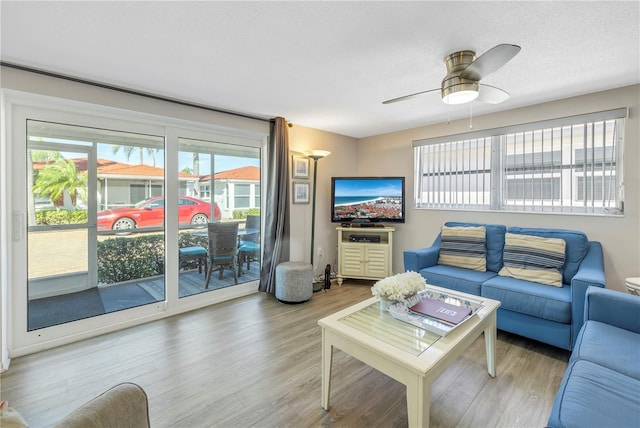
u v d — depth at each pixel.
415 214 4.03
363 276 3.98
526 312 2.26
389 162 4.34
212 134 3.26
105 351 2.25
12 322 2.17
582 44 1.84
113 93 2.47
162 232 2.95
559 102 2.85
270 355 2.21
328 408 1.65
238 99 2.88
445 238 3.23
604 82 2.45
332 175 4.39
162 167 2.93
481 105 3.05
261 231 3.73
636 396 1.09
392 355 1.34
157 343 2.38
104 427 0.81
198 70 2.22
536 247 2.63
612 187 2.61
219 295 3.35
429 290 2.27
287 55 1.99
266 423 1.54
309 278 3.33
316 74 2.30
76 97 2.30
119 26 1.64
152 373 1.97
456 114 3.38
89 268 2.55
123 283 2.73
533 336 2.26
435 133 3.80
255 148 3.66
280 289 3.29
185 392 1.78
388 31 1.70
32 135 2.27
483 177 3.39
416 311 1.77
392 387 1.85
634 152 2.50
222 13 1.53
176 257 3.00
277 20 1.59
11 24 1.61
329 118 3.56
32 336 2.25
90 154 2.54
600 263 2.39
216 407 1.65
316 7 1.48
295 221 3.96
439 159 3.78
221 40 1.80
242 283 3.58
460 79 1.85
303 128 3.98
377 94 2.75
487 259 3.01
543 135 2.97
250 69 2.21
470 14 1.54
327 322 1.68
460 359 2.15
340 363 2.12
